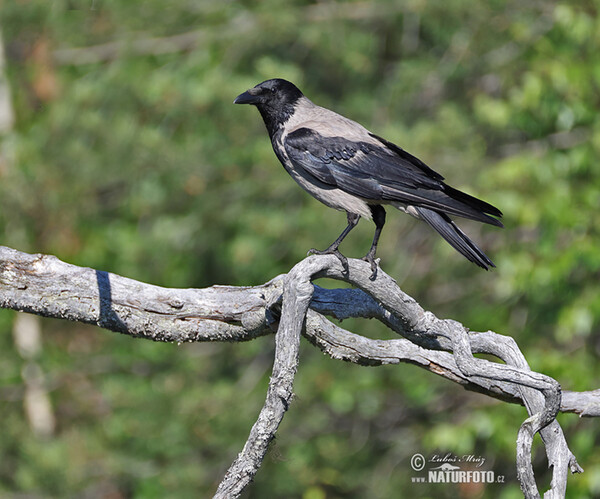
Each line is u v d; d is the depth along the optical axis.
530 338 13.81
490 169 13.49
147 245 15.68
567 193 13.01
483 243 14.78
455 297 14.89
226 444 14.59
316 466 15.16
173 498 14.52
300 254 14.66
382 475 15.08
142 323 6.70
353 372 14.52
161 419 14.68
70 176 15.25
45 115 15.94
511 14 14.71
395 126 14.37
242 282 15.70
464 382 6.84
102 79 15.61
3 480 15.17
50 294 6.64
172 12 16.14
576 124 14.21
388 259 14.62
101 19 16.25
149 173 15.34
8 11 15.66
